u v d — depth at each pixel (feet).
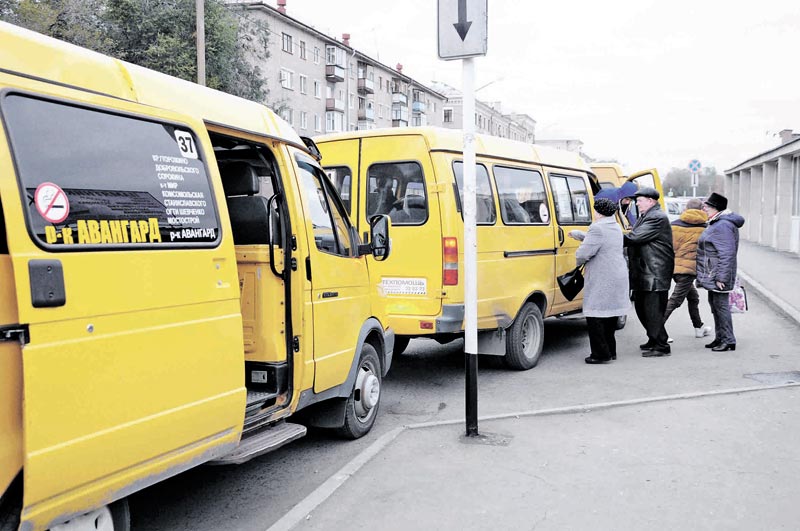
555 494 14.30
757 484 14.53
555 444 17.26
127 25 95.35
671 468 15.49
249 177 16.06
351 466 16.02
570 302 30.55
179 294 11.68
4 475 8.87
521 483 14.90
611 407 20.25
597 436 17.76
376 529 12.96
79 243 9.94
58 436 9.44
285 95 173.88
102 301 10.19
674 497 13.99
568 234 30.40
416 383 25.49
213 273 12.54
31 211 9.29
